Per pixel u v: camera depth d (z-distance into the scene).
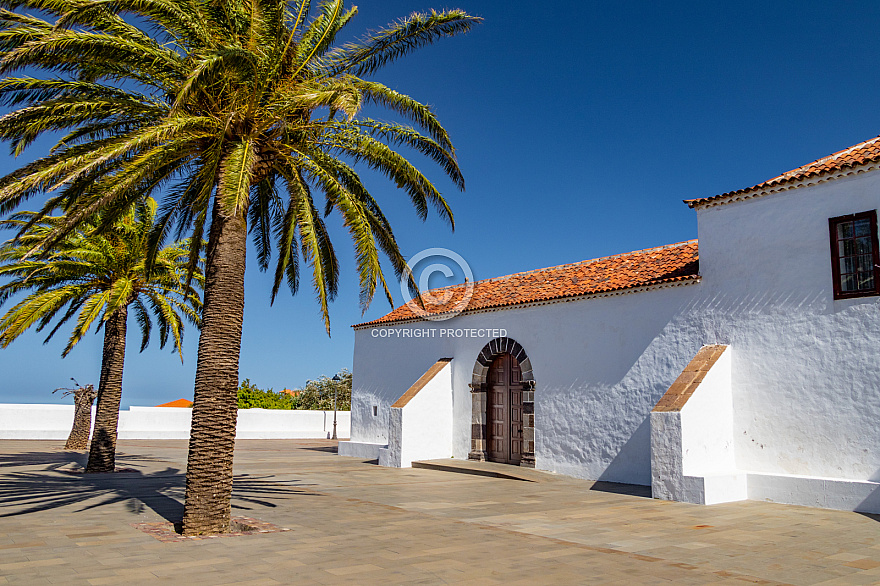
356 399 22.42
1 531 8.00
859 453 10.53
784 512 10.15
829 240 11.33
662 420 11.75
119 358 15.91
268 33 8.97
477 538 7.94
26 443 25.47
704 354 12.51
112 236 15.29
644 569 6.42
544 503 11.11
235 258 8.77
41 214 9.60
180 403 43.31
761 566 6.61
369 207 11.73
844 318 10.98
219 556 6.79
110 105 9.44
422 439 17.92
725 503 11.07
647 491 12.63
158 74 9.22
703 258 13.14
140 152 9.16
